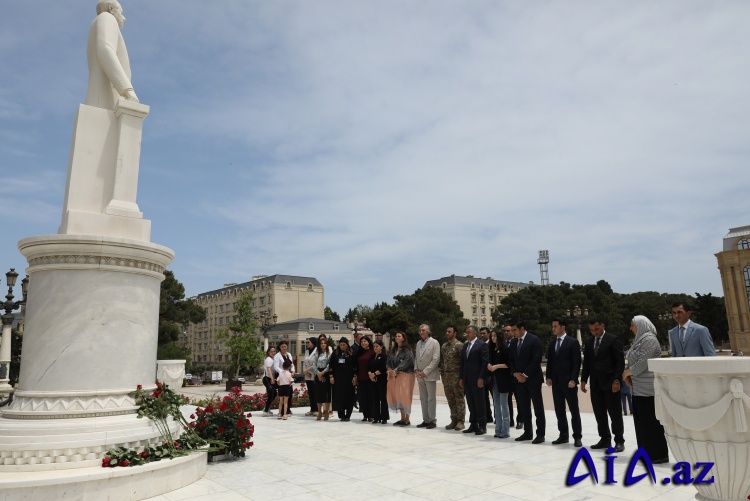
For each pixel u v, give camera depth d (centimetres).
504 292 10231
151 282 596
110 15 669
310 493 495
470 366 893
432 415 974
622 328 6122
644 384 627
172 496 483
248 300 4497
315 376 1139
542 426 779
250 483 534
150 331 589
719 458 340
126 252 558
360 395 1099
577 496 480
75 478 432
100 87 652
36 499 417
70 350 521
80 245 535
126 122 626
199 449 582
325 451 719
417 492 497
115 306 550
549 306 6044
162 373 792
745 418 332
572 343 761
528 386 795
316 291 8619
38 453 466
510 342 835
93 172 609
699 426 347
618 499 469
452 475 568
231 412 681
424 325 1005
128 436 510
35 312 536
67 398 511
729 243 6738
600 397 720
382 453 702
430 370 969
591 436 846
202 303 10244
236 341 4262
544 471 586
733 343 6425
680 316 611
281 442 801
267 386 1259
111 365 539
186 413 1095
